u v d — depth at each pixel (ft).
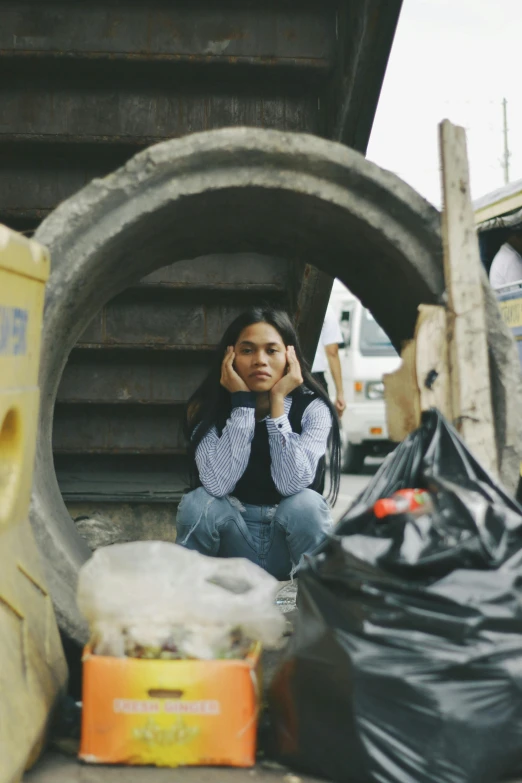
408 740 7.73
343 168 11.17
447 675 7.75
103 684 8.46
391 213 11.34
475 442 10.62
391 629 7.91
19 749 7.50
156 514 19.04
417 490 9.36
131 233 11.35
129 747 8.42
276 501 13.15
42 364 10.81
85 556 11.97
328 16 15.96
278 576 13.30
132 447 20.86
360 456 44.21
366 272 13.46
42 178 17.72
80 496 18.90
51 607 9.68
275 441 12.48
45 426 12.39
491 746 7.75
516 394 11.09
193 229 12.85
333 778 8.15
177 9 15.89
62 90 16.81
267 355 12.66
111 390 20.22
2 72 16.66
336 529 9.17
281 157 11.13
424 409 10.68
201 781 8.18
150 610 8.66
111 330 19.36
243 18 15.92
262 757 8.84
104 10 15.88
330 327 25.88
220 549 13.10
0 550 8.58
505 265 22.70
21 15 15.84
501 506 9.14
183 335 19.57
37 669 8.66
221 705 8.43
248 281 18.89
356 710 7.79
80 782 8.09
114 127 16.90
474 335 10.80
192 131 17.01
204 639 8.68
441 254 11.35
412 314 12.95
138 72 16.65
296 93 17.06
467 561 8.16
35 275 9.53
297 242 13.79
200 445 12.91
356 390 43.04
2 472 9.21
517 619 7.86
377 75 14.66
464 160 11.12
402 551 8.23
